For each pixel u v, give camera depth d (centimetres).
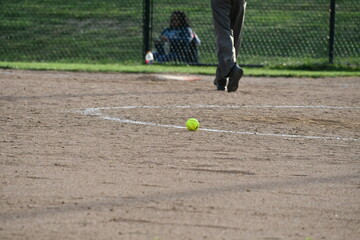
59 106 2283
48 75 3341
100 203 1095
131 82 3142
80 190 1177
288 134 1869
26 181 1240
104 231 947
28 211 1042
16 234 930
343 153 1614
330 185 1277
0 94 2523
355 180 1326
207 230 966
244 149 1619
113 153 1522
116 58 5100
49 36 5559
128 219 1008
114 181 1251
